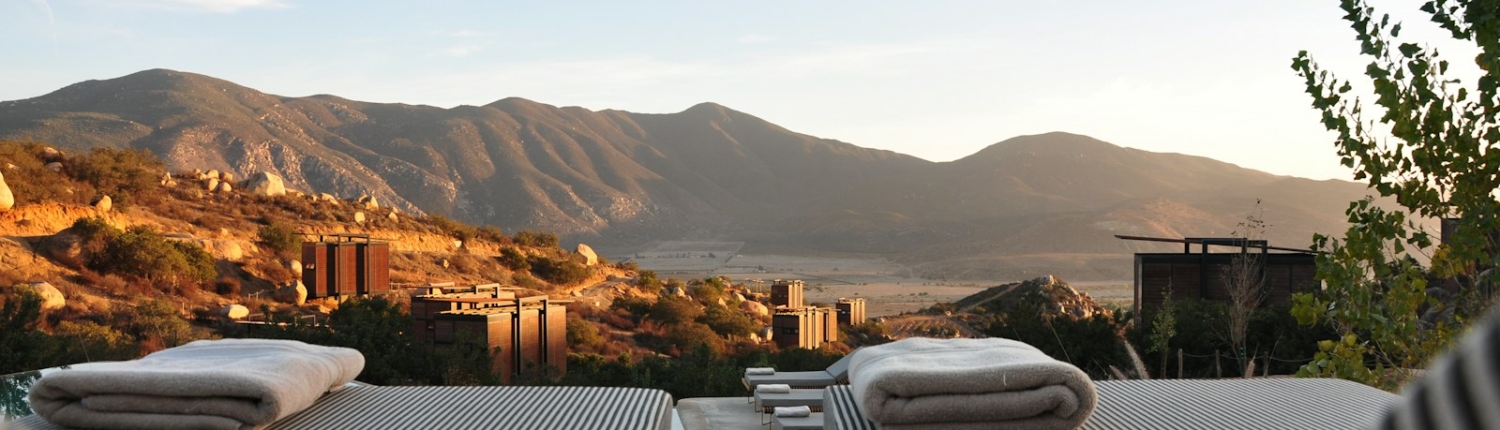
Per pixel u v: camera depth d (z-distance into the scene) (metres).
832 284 172.12
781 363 10.09
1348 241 4.35
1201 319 7.95
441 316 15.05
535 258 45.34
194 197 35.78
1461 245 4.14
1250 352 7.60
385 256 30.09
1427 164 4.16
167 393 2.38
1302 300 4.59
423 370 9.32
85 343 9.16
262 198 38.81
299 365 2.63
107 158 32.38
